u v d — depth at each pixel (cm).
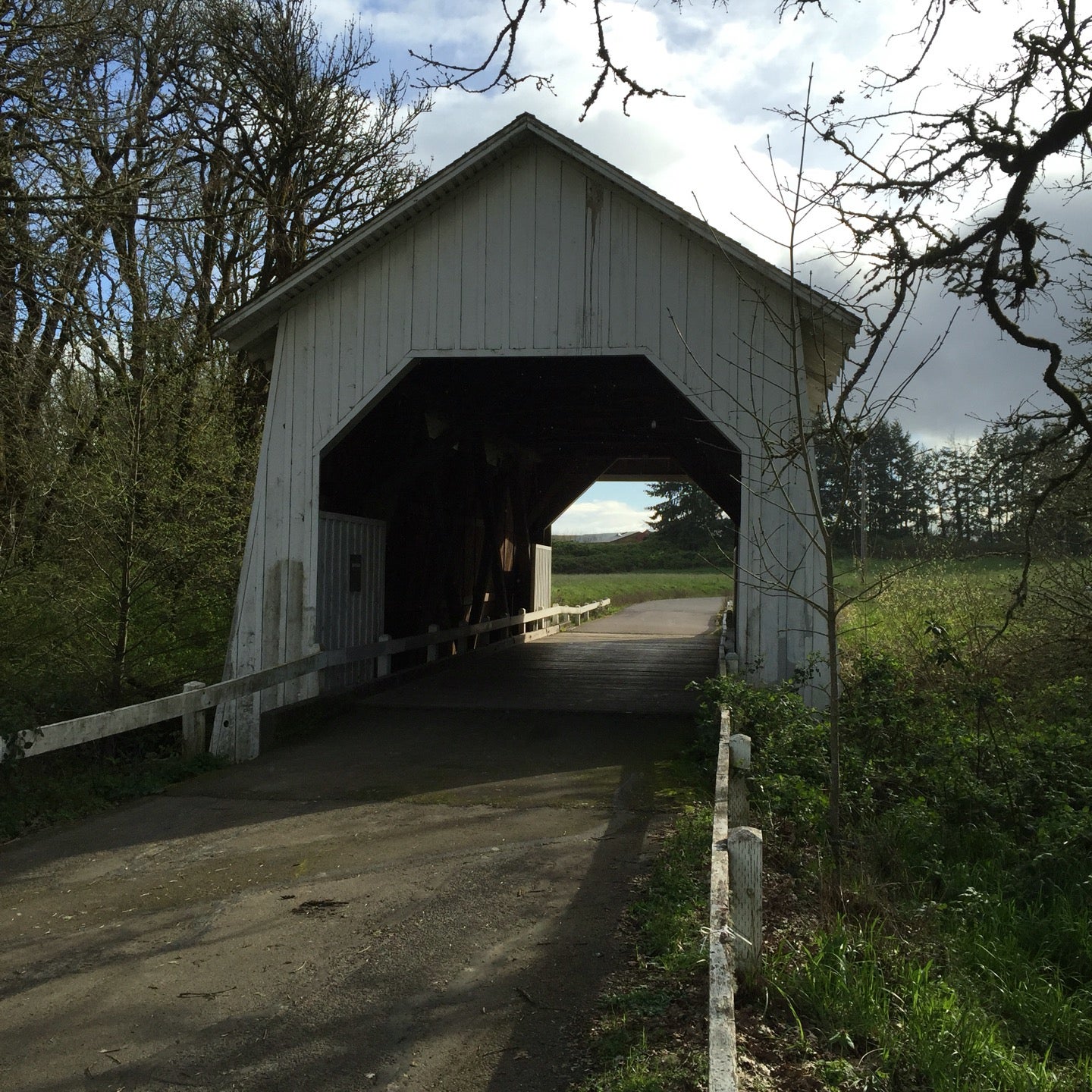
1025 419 753
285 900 558
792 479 964
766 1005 411
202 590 1230
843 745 850
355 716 1105
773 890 584
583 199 1009
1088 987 530
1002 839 718
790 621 959
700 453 1802
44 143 1151
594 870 592
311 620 1038
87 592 1088
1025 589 754
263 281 1850
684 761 880
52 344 1299
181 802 787
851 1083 370
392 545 1381
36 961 480
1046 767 810
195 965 469
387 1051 381
